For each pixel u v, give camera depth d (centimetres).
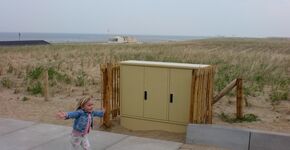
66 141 491
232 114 700
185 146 475
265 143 455
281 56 2241
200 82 510
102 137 507
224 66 1446
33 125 563
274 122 646
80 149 434
